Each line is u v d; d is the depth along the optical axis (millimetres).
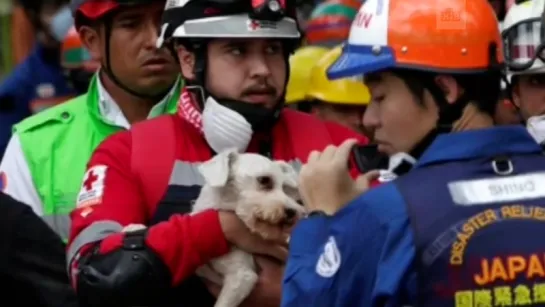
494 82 5246
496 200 4961
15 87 10148
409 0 5293
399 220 4910
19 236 5145
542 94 6449
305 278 5031
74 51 9195
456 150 5059
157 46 6449
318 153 5379
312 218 5137
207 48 5965
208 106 5914
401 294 4875
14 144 7094
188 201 5875
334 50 8000
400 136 5234
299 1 6473
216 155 5820
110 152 6012
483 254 4898
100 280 5727
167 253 5695
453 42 5211
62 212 6953
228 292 5680
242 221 5660
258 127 5988
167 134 5984
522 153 5078
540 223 4941
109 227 5844
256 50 5953
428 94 5188
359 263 4938
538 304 4910
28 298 5137
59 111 7164
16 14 11992
